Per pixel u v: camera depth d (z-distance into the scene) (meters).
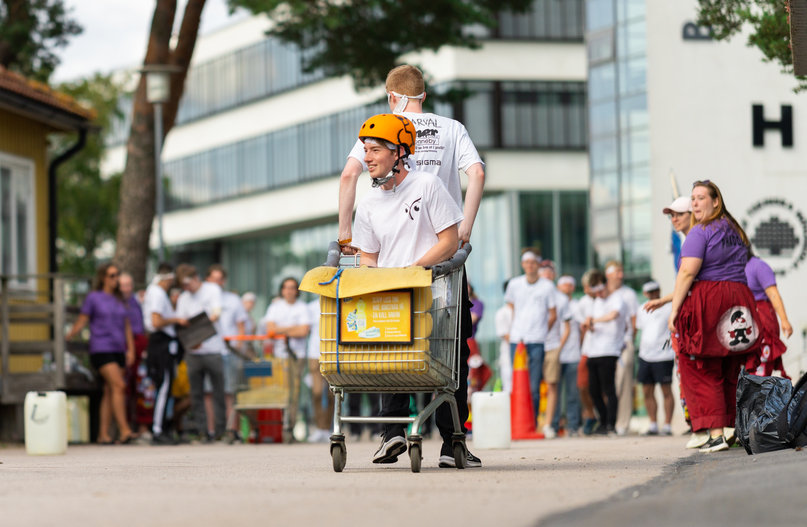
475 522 7.06
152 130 36.69
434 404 11.48
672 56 31.53
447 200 11.62
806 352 29.42
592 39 47.25
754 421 13.22
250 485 10.00
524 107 72.44
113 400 26.03
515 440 25.64
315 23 39.03
